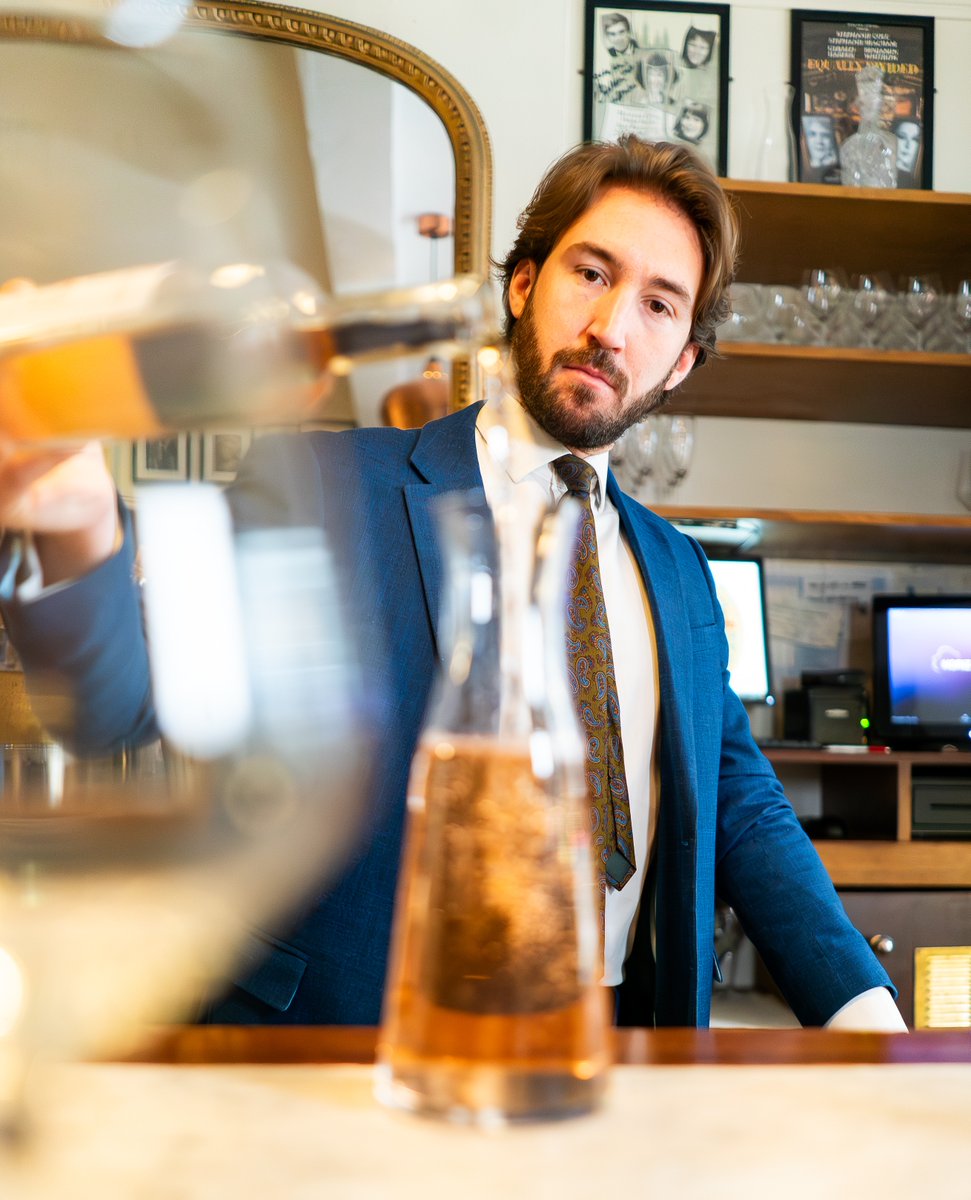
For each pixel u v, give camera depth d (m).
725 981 2.26
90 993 0.24
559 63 2.41
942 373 2.20
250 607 0.24
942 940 2.05
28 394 0.22
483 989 0.34
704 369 2.19
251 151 2.17
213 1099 0.36
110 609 0.22
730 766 1.35
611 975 1.23
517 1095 0.34
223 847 0.24
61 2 0.36
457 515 0.37
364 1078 0.39
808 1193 0.29
